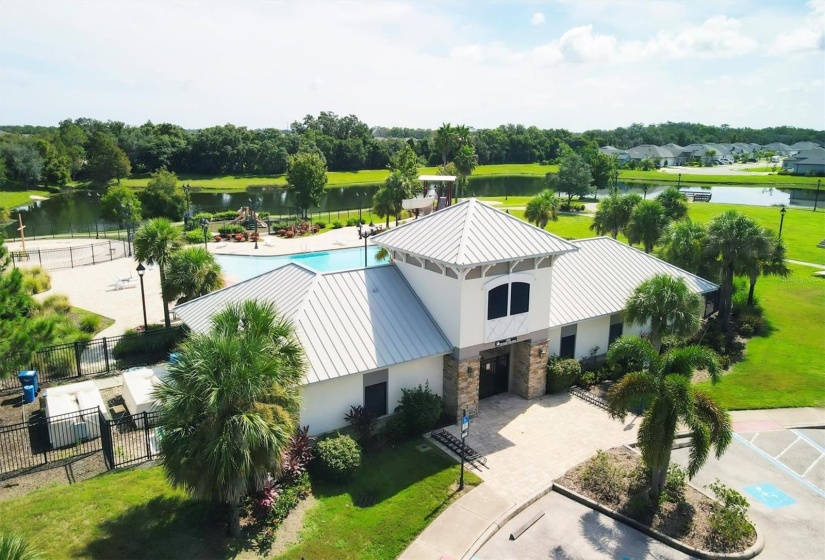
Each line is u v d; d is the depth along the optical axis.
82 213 92.06
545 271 24.50
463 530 16.59
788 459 21.45
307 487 17.80
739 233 32.88
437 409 22.06
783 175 156.62
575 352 28.44
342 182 145.38
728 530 16.33
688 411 16.23
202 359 13.90
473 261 21.41
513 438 22.09
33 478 18.11
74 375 26.11
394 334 22.45
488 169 182.88
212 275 30.80
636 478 19.03
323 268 51.81
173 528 15.63
